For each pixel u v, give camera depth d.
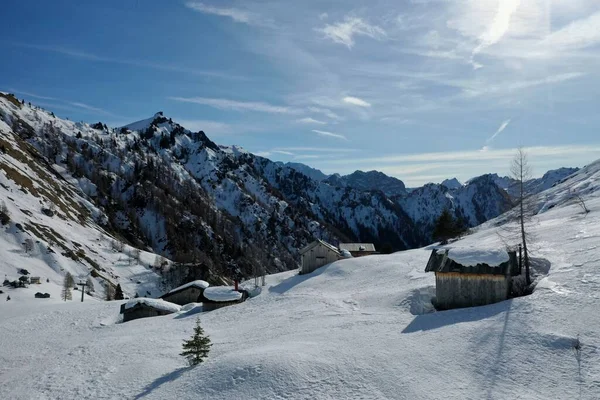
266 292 58.56
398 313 35.62
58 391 30.27
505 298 32.84
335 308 41.31
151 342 40.22
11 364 43.62
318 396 21.80
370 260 62.88
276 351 27.50
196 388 25.03
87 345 43.22
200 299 62.03
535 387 20.05
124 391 27.66
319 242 69.75
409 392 21.12
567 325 24.45
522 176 36.38
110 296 105.56
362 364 24.36
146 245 197.12
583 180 123.69
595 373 20.05
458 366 22.88
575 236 44.97
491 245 54.06
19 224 114.81
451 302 34.66
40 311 70.62
